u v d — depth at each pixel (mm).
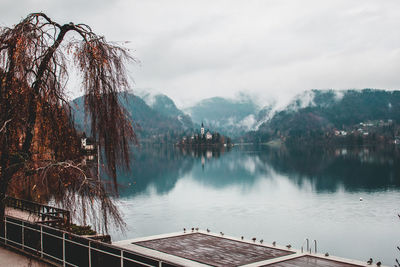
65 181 11805
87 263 12281
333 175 97250
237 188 75500
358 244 35594
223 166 130125
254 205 55094
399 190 69250
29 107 12156
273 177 95688
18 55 11586
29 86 12117
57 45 12375
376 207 53688
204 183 83750
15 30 11867
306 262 15383
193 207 52500
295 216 47719
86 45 12070
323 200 60156
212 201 58594
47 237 13828
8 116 12062
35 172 12094
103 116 11961
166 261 9914
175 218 44906
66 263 13016
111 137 11992
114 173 12086
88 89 11906
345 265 14938
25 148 12523
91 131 12133
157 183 82188
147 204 54312
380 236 38375
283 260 15656
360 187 74438
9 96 12047
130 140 12414
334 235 38781
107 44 12312
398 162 129875
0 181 12172
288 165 130375
